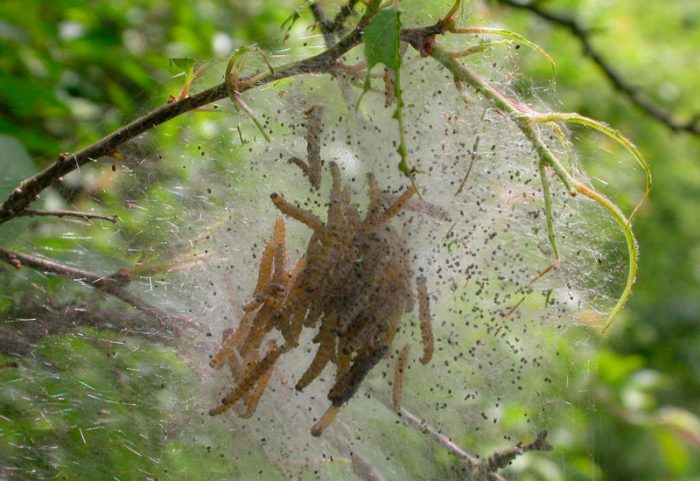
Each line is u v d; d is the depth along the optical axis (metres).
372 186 0.47
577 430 0.56
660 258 1.25
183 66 0.47
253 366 0.48
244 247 0.50
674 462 0.82
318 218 0.47
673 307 1.25
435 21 0.49
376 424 0.51
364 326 0.47
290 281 0.47
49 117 0.60
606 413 0.84
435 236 0.49
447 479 0.51
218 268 0.51
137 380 0.52
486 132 0.49
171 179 0.53
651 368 1.22
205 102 0.47
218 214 0.52
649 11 1.37
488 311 0.50
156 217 0.53
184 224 0.52
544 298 0.51
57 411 0.52
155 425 0.52
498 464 0.51
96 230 0.54
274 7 0.75
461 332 0.50
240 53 0.46
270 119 0.50
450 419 0.51
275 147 0.50
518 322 0.51
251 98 0.50
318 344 0.49
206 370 0.51
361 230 0.47
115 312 0.52
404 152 0.44
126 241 0.54
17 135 0.56
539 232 0.50
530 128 0.45
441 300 0.49
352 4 0.47
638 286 1.23
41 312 0.53
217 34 0.69
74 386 0.53
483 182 0.49
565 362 0.53
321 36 0.49
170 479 0.52
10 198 0.48
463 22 0.49
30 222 0.51
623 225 0.45
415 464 0.51
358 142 0.49
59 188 0.54
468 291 0.50
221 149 0.52
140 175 0.54
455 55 0.46
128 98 0.64
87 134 0.58
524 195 0.50
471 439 0.52
